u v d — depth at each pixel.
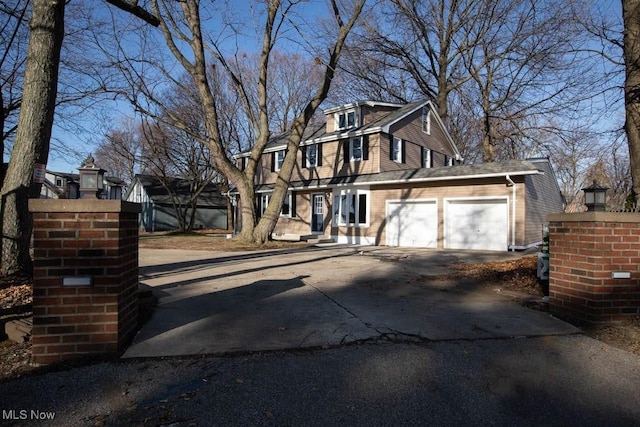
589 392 3.10
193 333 4.34
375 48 25.34
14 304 4.83
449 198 16.05
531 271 8.22
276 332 4.44
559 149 20.38
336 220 19.81
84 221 3.60
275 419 2.64
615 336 4.33
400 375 3.35
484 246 15.23
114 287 3.66
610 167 26.47
